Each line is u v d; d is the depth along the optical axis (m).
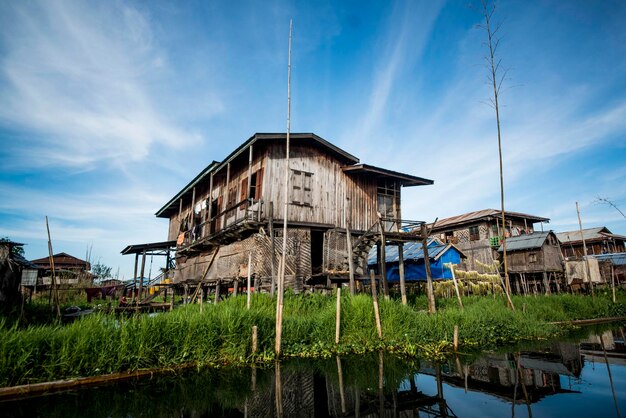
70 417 6.22
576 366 9.84
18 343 7.51
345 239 18.16
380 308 11.88
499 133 16.61
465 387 8.02
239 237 18.31
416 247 25.30
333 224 18.00
